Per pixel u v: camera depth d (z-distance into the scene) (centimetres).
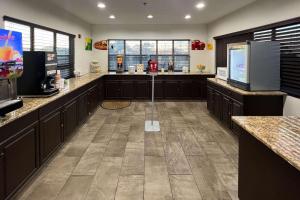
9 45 300
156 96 883
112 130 542
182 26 945
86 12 691
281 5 450
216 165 373
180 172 350
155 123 592
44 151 351
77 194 295
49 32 579
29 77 381
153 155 409
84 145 451
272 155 200
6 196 256
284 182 184
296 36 420
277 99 449
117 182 322
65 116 443
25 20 454
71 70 746
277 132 223
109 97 884
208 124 590
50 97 387
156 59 963
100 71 941
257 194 228
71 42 738
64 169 357
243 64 476
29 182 314
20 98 339
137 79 879
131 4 582
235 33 666
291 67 433
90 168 361
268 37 511
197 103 849
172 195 293
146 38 949
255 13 552
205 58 956
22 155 289
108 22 891
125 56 964
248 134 245
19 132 282
